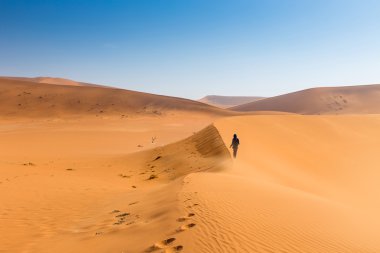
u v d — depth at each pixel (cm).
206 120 10162
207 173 1648
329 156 3048
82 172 2481
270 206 1012
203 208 938
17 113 9819
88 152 3897
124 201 1381
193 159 2558
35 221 1155
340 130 4006
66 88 12444
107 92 12569
